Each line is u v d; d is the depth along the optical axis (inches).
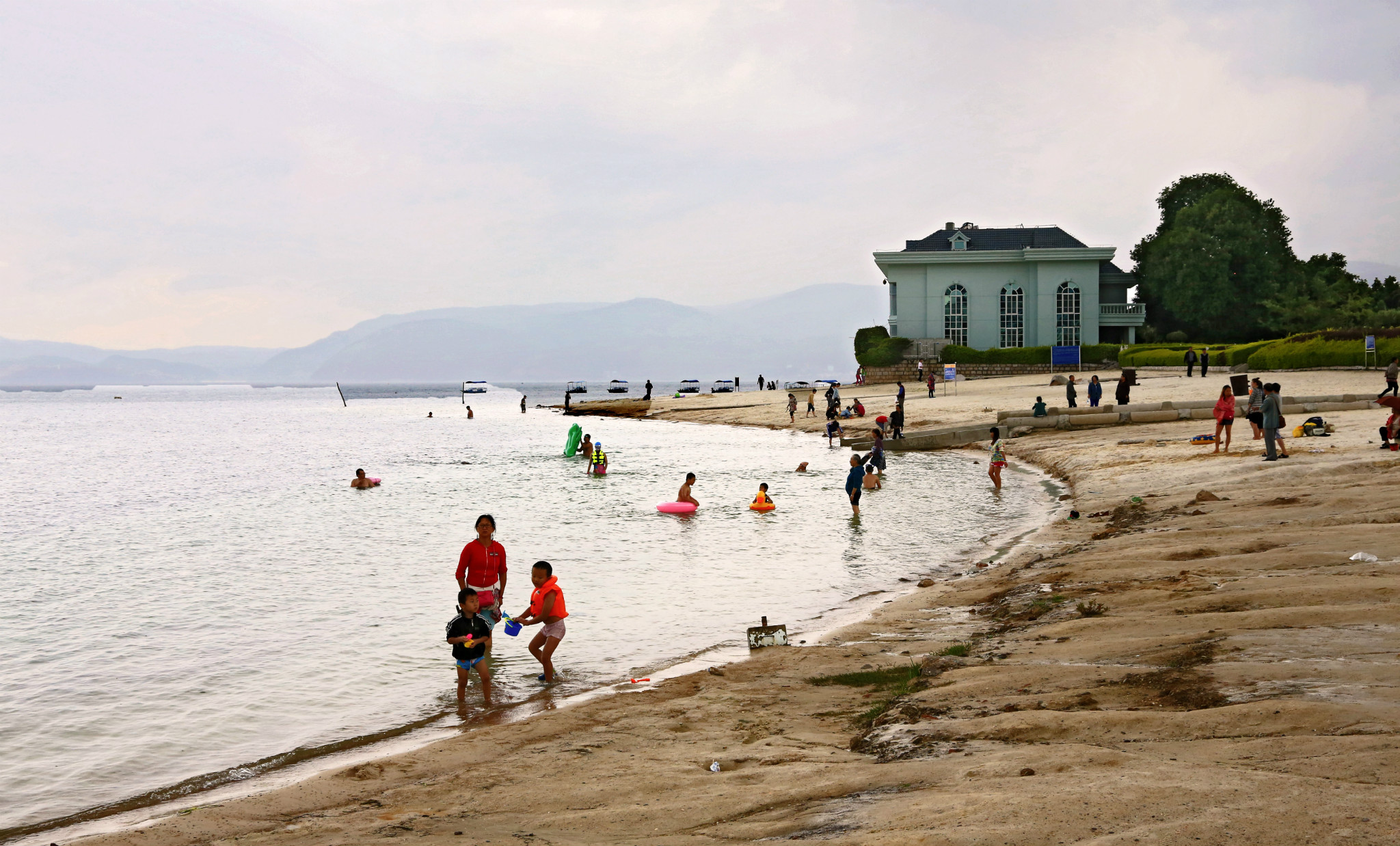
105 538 864.9
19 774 314.5
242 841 237.8
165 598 593.9
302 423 3777.1
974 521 840.3
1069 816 176.7
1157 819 171.2
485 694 390.6
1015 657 354.6
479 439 2466.8
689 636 480.4
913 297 3348.9
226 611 554.6
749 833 202.7
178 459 1969.7
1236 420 1376.7
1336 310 3250.5
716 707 347.6
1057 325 3230.8
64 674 430.3
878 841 177.6
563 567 667.4
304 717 370.6
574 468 1518.2
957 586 558.9
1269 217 3521.2
